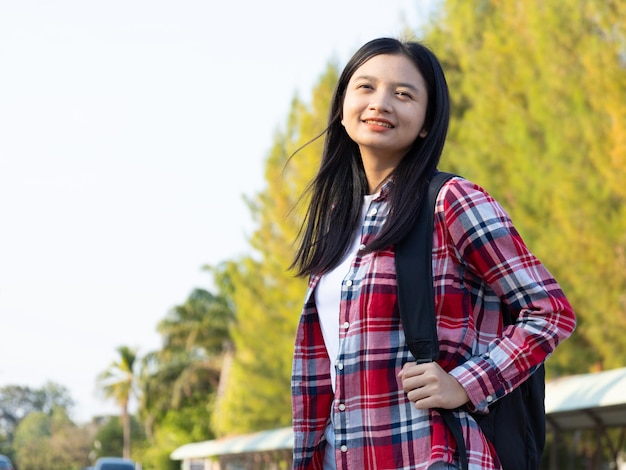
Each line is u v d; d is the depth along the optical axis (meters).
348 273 2.43
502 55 18.12
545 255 16.47
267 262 25.02
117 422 82.19
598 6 16.02
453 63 21.69
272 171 23.41
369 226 2.48
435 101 2.54
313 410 2.54
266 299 25.94
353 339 2.36
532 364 2.29
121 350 71.88
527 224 17.16
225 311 53.00
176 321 53.81
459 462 2.25
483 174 18.00
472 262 2.37
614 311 15.98
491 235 2.34
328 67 22.62
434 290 2.33
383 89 2.51
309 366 2.56
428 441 2.26
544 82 16.80
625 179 15.62
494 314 2.40
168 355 54.75
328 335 2.51
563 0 16.48
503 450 2.30
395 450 2.28
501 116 18.16
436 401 2.22
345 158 2.69
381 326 2.34
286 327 25.70
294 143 23.34
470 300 2.37
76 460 97.00
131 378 71.62
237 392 28.95
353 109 2.54
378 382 2.31
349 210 2.61
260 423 28.70
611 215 15.96
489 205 2.38
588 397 11.27
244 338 27.09
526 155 17.02
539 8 17.09
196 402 53.78
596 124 15.84
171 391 54.59
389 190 2.49
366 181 2.65
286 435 24.38
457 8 19.47
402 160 2.51
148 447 71.62
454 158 19.19
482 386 2.24
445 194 2.38
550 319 2.31
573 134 16.17
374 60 2.55
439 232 2.38
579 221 15.98
